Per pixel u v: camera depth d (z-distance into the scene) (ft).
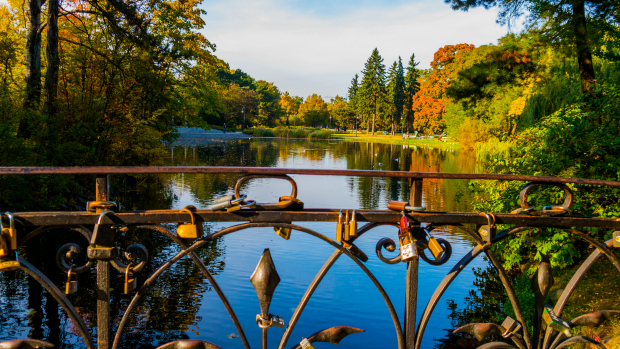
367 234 33.04
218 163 93.09
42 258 26.43
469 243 30.30
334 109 479.82
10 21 67.36
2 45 49.70
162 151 62.85
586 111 26.30
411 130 352.49
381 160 115.96
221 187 59.06
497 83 42.96
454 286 22.58
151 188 56.85
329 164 101.96
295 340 16.22
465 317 18.78
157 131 64.85
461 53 163.84
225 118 327.06
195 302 19.39
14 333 16.10
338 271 23.99
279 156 122.72
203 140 200.75
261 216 7.50
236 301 19.57
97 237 6.89
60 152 43.24
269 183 64.80
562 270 23.41
